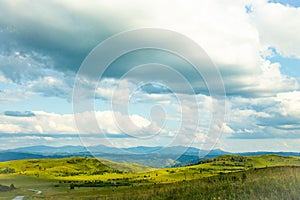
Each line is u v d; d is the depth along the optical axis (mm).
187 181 36875
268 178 23609
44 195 93625
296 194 19281
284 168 28938
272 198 19219
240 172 34000
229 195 21234
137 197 28938
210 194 23203
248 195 20625
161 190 30312
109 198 33281
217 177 32906
